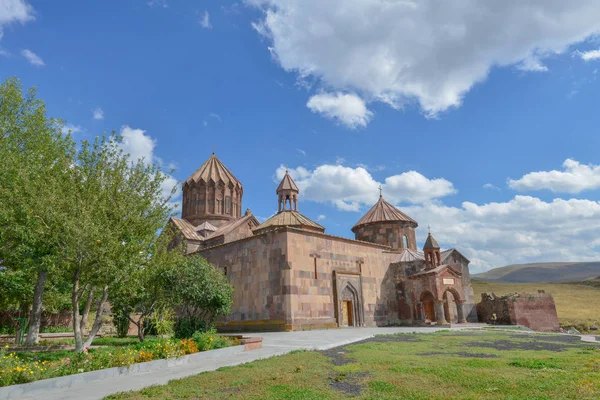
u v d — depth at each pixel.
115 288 15.55
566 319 43.94
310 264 27.73
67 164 15.89
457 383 7.95
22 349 16.59
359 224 41.25
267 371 9.99
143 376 10.31
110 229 14.80
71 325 35.38
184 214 41.88
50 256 15.21
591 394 6.68
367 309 31.22
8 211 14.91
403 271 34.22
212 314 20.47
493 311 36.69
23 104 21.30
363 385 8.20
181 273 19.16
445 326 29.11
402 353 12.91
